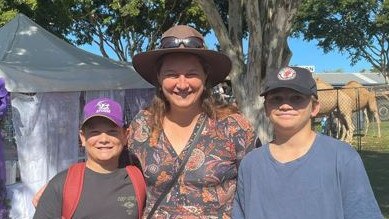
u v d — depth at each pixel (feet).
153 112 10.11
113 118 9.78
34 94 26.84
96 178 9.74
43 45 31.35
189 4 65.72
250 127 10.04
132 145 10.15
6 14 51.83
